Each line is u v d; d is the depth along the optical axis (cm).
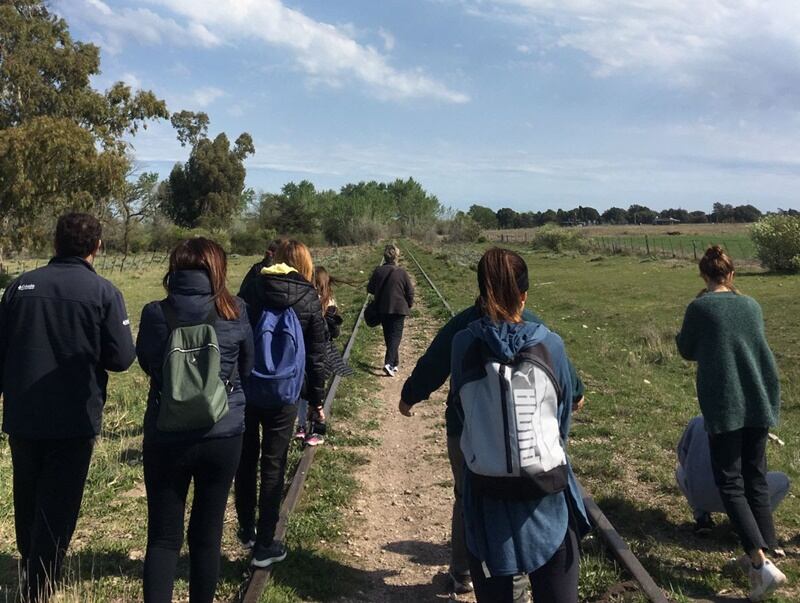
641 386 1030
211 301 357
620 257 4200
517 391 282
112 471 626
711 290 452
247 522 470
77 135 3322
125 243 6094
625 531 522
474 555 296
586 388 1022
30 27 4525
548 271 3466
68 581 416
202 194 9012
